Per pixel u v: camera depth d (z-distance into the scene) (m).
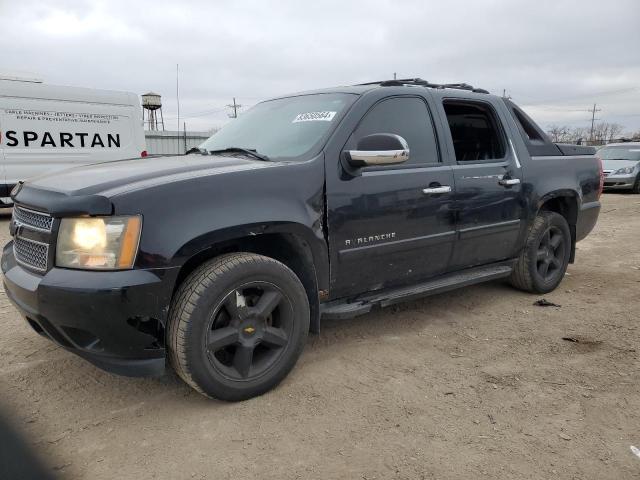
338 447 2.43
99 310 2.38
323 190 3.08
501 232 4.22
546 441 2.48
